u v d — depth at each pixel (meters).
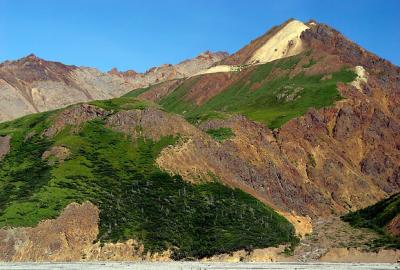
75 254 163.25
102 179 197.12
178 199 194.38
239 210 196.25
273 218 199.00
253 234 182.75
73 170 199.25
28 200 174.62
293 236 194.62
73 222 169.38
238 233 181.38
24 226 161.88
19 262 152.88
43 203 173.50
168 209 187.25
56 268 131.50
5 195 184.38
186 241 175.00
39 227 163.12
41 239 161.50
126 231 172.50
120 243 167.62
